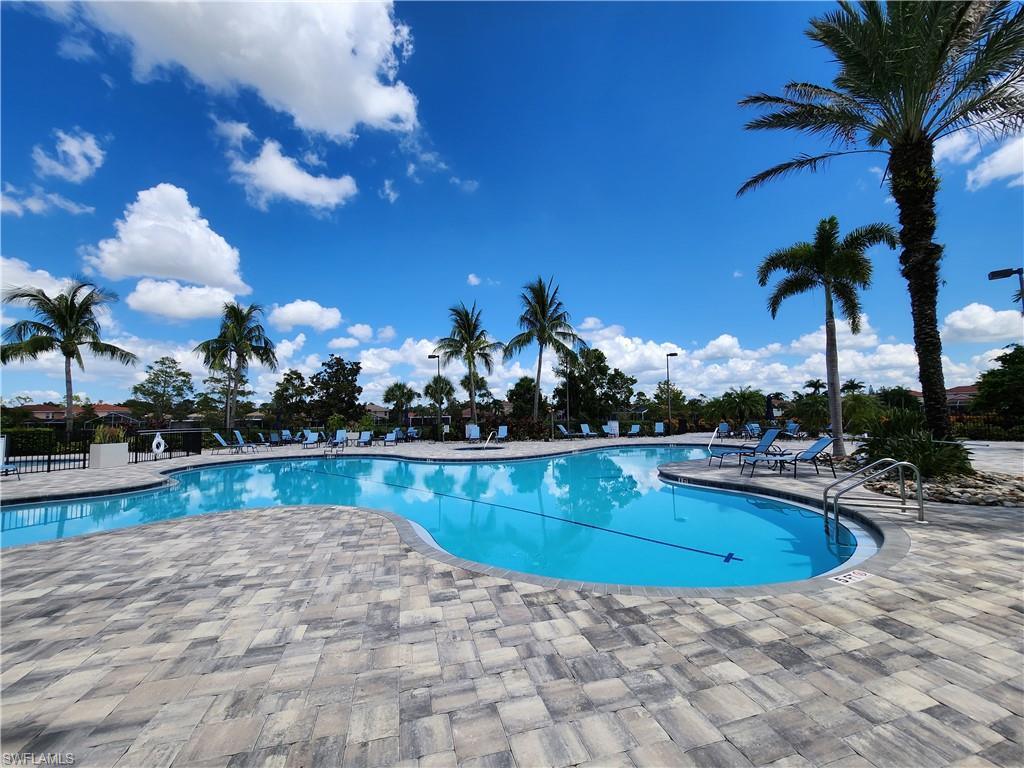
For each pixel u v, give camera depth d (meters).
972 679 2.35
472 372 26.62
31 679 2.54
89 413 39.00
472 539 6.77
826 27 8.23
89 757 1.92
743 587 3.70
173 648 2.89
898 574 3.86
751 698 2.23
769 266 12.12
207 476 13.40
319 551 5.04
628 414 37.12
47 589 3.95
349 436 24.98
